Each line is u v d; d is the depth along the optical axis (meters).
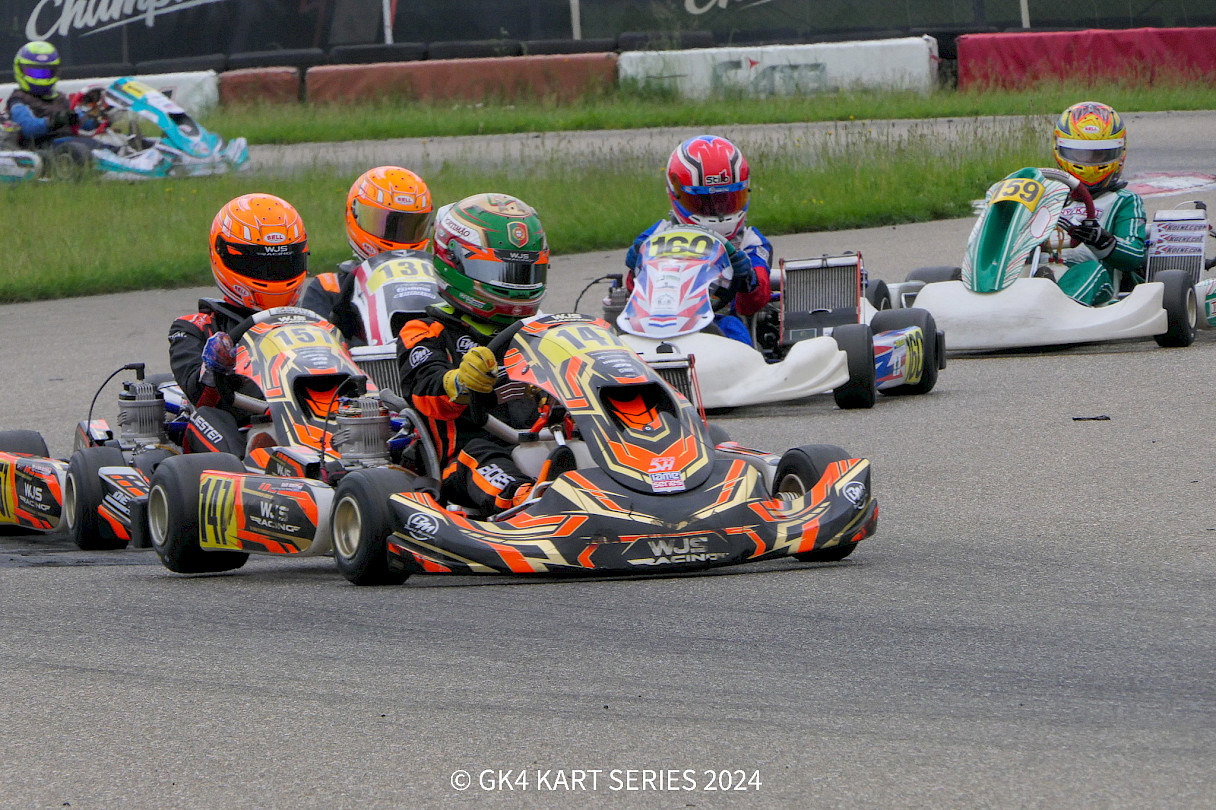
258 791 11.82
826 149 70.75
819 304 34.22
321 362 22.73
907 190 65.00
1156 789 11.03
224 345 22.25
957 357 38.25
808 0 102.19
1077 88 90.88
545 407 20.27
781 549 18.23
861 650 14.91
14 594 19.88
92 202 67.31
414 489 19.27
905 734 12.40
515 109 97.12
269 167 78.38
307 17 104.38
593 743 12.52
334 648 15.78
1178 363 34.12
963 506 22.47
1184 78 90.81
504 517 18.58
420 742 12.73
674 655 14.94
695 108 93.12
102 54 105.75
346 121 94.12
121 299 54.22
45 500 24.16
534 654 15.16
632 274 32.91
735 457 20.64
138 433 24.58
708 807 11.10
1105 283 37.94
